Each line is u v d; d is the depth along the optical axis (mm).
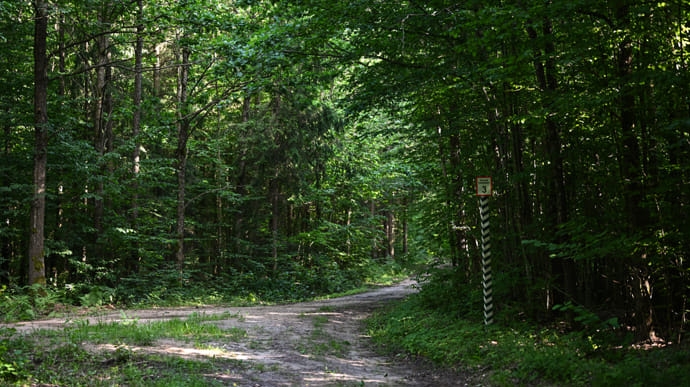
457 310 13086
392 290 30594
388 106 13797
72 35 22828
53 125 19016
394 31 11281
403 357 10156
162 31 22266
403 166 25875
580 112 9297
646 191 8094
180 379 6883
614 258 9617
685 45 8141
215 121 33000
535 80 10797
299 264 32125
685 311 8164
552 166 10172
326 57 13328
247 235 31016
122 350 8055
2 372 6340
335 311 18406
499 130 12398
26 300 16031
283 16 13047
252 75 16672
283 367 8398
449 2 10375
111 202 24281
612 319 8180
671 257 8289
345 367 8922
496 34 8578
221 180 29859
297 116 26109
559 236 9992
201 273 28078
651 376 6305
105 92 23031
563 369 7289
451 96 13031
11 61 20562
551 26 9438
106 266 22797
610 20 8250
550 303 10672
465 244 15320
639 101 8484
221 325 12539
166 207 26641
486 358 8680
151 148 27625
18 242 24906
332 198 36469
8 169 19750
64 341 8930
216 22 18516
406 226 49562
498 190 12906
